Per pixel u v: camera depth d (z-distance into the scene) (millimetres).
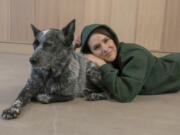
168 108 1789
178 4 4059
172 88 2217
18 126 1376
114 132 1344
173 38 4188
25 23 4457
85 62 2092
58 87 1831
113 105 1820
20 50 4520
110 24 4336
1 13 4457
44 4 4387
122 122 1486
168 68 2223
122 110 1708
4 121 1438
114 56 2148
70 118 1520
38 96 1824
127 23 4281
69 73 1856
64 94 1885
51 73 1800
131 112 1672
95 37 2115
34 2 4387
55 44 1755
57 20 4430
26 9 4414
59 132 1318
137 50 2125
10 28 4496
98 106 1781
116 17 4293
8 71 2902
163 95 2168
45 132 1313
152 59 2176
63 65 1808
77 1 4320
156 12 4141
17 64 3383
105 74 1969
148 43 4281
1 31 4523
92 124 1438
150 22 4195
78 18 4383
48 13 4414
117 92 1892
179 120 1558
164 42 4227
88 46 2252
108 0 4254
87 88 2111
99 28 2191
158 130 1395
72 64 1899
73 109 1692
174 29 4152
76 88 1953
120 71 2186
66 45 1830
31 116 1530
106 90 2061
